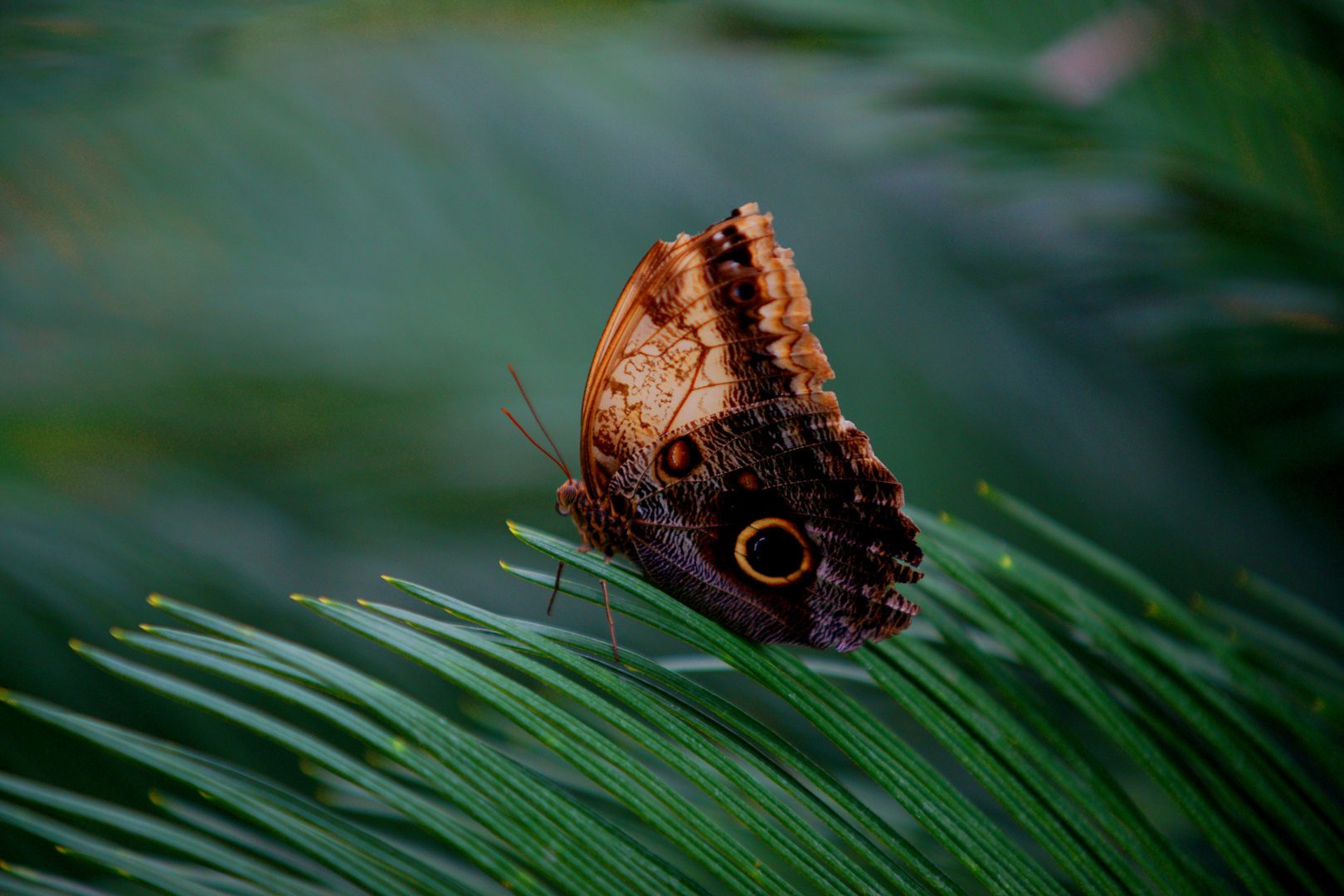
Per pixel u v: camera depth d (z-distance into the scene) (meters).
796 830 1.28
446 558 1.46
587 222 1.54
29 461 1.43
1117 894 1.29
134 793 1.37
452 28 1.60
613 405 1.34
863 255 1.56
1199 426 1.52
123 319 1.47
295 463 1.46
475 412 1.50
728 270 1.34
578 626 1.46
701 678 1.43
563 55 1.64
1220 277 1.47
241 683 1.27
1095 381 1.52
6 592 1.38
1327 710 1.33
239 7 1.45
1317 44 1.46
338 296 1.50
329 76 1.51
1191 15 1.46
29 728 1.37
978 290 1.55
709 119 1.64
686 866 1.33
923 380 1.51
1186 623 1.32
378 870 1.27
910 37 1.48
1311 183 1.46
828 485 1.33
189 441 1.46
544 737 1.27
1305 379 1.50
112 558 1.41
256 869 1.27
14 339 1.45
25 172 1.46
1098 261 1.50
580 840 1.27
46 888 1.27
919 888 1.28
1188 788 1.30
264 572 1.43
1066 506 1.50
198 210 1.49
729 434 1.34
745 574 1.34
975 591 1.32
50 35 1.42
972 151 1.48
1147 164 1.46
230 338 1.48
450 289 1.51
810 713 1.30
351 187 1.51
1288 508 1.51
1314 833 1.30
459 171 1.52
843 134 1.70
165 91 1.48
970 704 1.31
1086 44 1.47
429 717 1.27
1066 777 1.30
